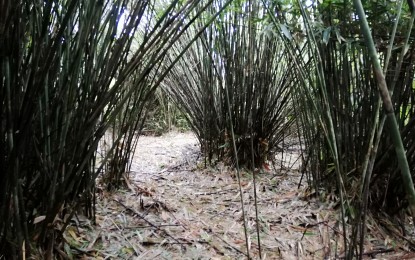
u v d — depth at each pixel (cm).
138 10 109
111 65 104
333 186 180
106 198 179
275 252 141
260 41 230
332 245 145
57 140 107
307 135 191
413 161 155
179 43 262
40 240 103
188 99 275
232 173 241
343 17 148
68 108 99
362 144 160
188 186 217
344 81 157
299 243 146
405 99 149
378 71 55
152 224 155
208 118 258
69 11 78
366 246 144
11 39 79
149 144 357
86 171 140
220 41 234
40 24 96
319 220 164
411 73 145
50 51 82
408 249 145
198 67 253
